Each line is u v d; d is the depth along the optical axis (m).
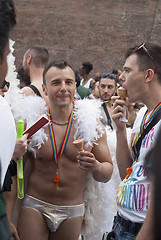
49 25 13.84
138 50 2.19
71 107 2.79
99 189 3.05
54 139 2.71
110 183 3.16
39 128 2.55
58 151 2.72
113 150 3.23
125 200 2.09
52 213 2.74
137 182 2.04
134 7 13.77
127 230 2.10
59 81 2.65
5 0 1.31
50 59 13.92
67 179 2.74
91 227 2.99
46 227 2.79
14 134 1.59
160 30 13.73
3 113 1.54
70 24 13.87
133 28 13.82
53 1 13.77
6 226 1.05
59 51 13.93
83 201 2.89
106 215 3.12
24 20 13.76
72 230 2.80
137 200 2.03
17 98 2.88
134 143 2.26
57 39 13.89
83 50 13.94
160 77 2.16
